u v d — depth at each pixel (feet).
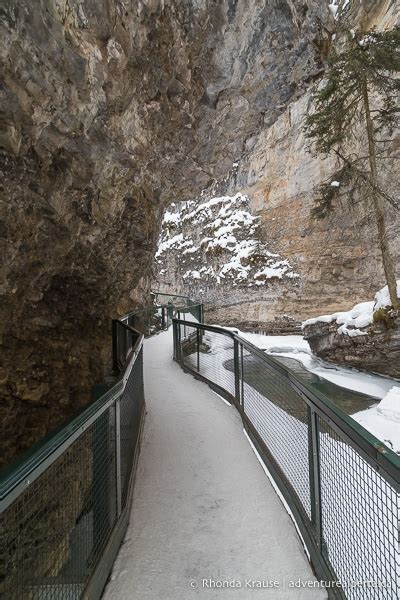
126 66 12.56
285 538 8.18
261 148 87.10
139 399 14.75
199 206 110.32
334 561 6.37
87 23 9.56
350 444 5.43
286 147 80.02
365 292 64.59
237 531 8.50
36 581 5.39
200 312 44.19
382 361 35.45
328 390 35.96
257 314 82.07
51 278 17.90
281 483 9.82
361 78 35.35
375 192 37.24
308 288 74.02
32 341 17.38
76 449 6.57
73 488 6.40
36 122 10.33
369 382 37.32
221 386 19.53
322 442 7.09
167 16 13.10
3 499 3.64
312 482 7.46
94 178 15.48
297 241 77.25
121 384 8.45
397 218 55.01
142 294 50.16
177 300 86.02
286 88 21.86
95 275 22.70
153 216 27.48
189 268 110.22
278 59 18.98
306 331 45.96
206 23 14.73
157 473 11.41
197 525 8.77
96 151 14.08
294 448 9.10
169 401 18.65
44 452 4.61
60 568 5.86
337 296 69.62
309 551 7.43
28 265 15.01
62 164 13.02
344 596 5.87
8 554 4.94
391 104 38.91
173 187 26.76
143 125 16.21
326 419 6.41
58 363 19.12
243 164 94.02
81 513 6.60
